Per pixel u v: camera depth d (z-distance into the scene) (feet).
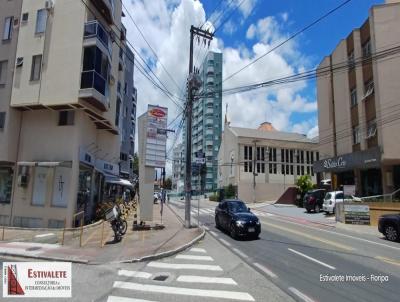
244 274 29.48
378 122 79.61
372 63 83.71
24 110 65.87
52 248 39.50
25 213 62.18
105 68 66.39
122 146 149.48
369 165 82.53
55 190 61.57
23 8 66.74
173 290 24.52
